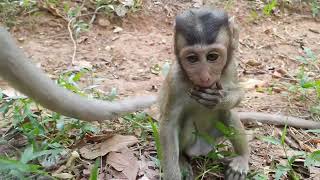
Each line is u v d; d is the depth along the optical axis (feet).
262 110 2.62
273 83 2.95
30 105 2.28
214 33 1.71
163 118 1.93
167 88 1.93
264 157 2.16
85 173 1.95
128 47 3.32
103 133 2.23
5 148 2.09
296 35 3.71
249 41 3.57
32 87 1.83
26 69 1.80
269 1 4.13
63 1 3.72
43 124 2.18
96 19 3.57
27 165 1.69
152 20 3.67
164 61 3.17
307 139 2.35
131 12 3.65
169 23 3.67
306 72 3.12
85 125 2.18
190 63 1.74
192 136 2.06
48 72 2.91
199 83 1.75
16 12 3.52
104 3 3.65
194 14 1.76
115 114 2.18
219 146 2.14
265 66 3.24
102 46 3.31
